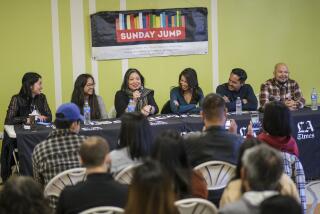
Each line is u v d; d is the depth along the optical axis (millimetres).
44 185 3545
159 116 5730
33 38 6547
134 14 6750
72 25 6629
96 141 2787
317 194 5395
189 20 6891
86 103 5688
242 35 7066
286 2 7129
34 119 5383
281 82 6301
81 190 2701
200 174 3150
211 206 2770
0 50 6473
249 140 2785
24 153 4848
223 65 7059
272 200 2004
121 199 2703
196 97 6070
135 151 3291
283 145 3479
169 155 2809
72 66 6680
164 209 2174
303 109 6008
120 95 5945
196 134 3529
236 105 5852
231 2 6996
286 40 7180
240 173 2730
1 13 6430
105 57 6734
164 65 6902
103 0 6680
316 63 7281
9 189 2299
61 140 3512
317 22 7238
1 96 6523
